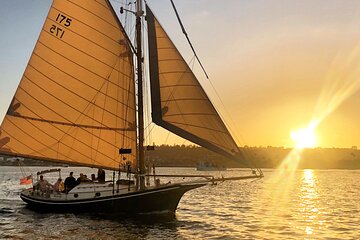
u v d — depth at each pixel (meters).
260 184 104.06
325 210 46.22
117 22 33.44
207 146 28.78
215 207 46.97
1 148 34.84
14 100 35.31
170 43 30.75
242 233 30.08
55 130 34.56
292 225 34.56
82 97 34.31
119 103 33.66
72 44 34.50
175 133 29.33
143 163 32.03
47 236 26.52
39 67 35.12
